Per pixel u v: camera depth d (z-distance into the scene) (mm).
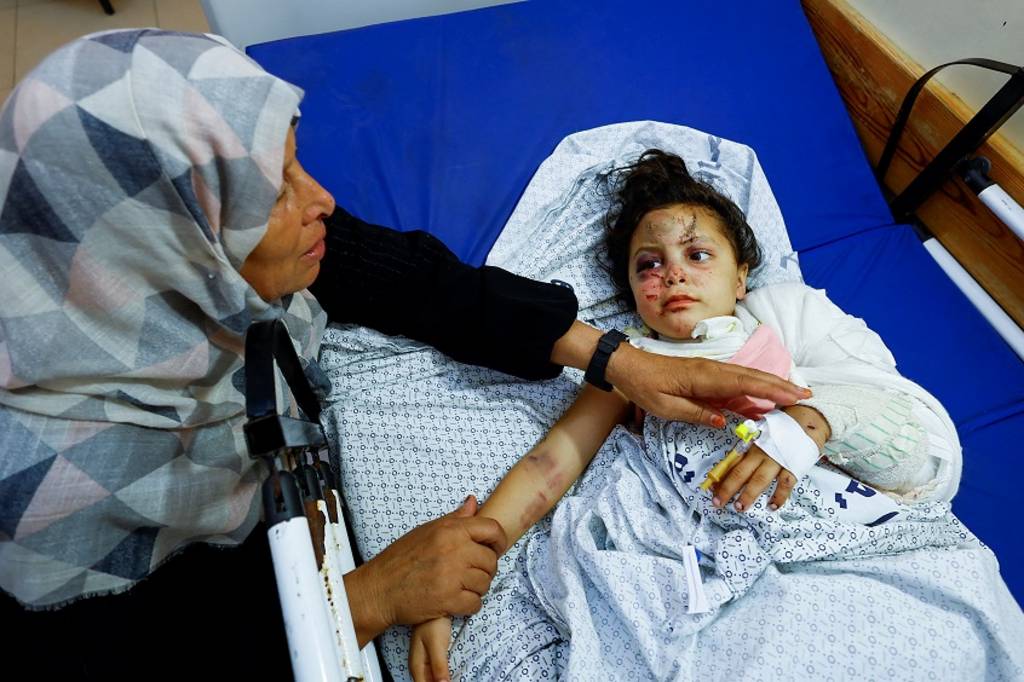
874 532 875
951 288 1300
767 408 925
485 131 1406
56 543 673
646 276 1088
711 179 1298
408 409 1101
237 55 653
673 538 920
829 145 1438
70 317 643
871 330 1145
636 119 1438
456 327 1027
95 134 580
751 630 838
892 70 1450
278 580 476
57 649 709
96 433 685
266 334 583
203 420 751
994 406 1153
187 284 660
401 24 1510
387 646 940
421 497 1062
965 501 1064
